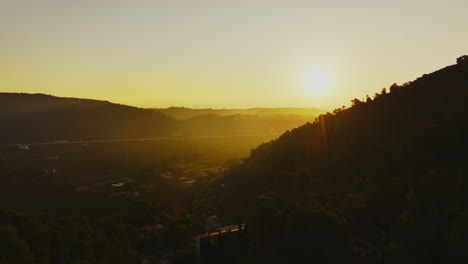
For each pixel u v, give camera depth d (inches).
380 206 3181.6
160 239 3900.1
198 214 4795.8
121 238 3518.7
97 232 3496.6
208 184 6909.5
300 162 5625.0
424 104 5034.5
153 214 4825.3
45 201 5885.8
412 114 4835.1
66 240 2723.9
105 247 2957.7
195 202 5634.8
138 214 4744.1
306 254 2677.2
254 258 2999.5
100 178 7716.5
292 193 4532.5
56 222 3324.3
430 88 5487.2
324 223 2689.5
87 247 2704.2
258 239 2930.6
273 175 5723.4
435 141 3774.6
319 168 4906.5
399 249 2439.7
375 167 4079.7
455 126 3858.3
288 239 2751.0
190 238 3932.1
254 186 5767.7
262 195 5039.4
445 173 3176.7
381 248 2854.3
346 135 5418.3
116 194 6373.0
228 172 7372.1
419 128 4143.7
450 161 3462.1
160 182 7386.8
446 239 2426.2
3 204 5639.8
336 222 2711.6
